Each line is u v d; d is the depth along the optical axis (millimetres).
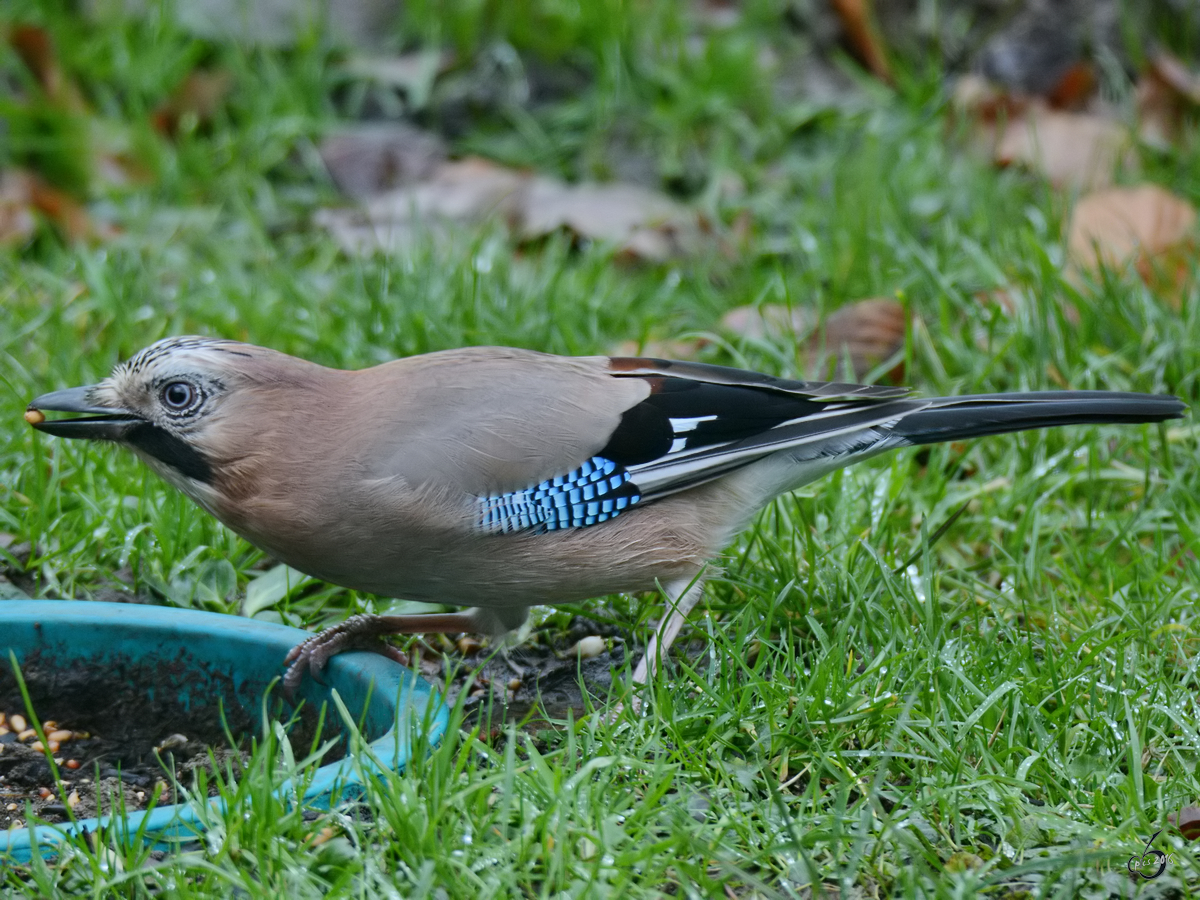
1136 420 7914
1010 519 9250
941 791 6348
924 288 11500
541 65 15273
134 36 14945
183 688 7555
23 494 9266
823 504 9125
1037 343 10523
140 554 8773
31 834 5812
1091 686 7082
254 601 8516
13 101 14320
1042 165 13188
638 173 14398
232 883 5789
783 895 5875
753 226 13125
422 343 10750
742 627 7609
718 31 15445
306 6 15289
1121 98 15031
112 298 11156
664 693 6953
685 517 7668
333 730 7363
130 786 7168
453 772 6230
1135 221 12219
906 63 15797
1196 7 15461
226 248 12586
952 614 7883
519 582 7441
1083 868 6043
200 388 7113
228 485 7207
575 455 7309
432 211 13391
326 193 13867
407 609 8688
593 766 6184
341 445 7113
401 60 15359
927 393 10547
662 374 7684
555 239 12516
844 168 13375
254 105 14484
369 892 5707
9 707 7562
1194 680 7461
